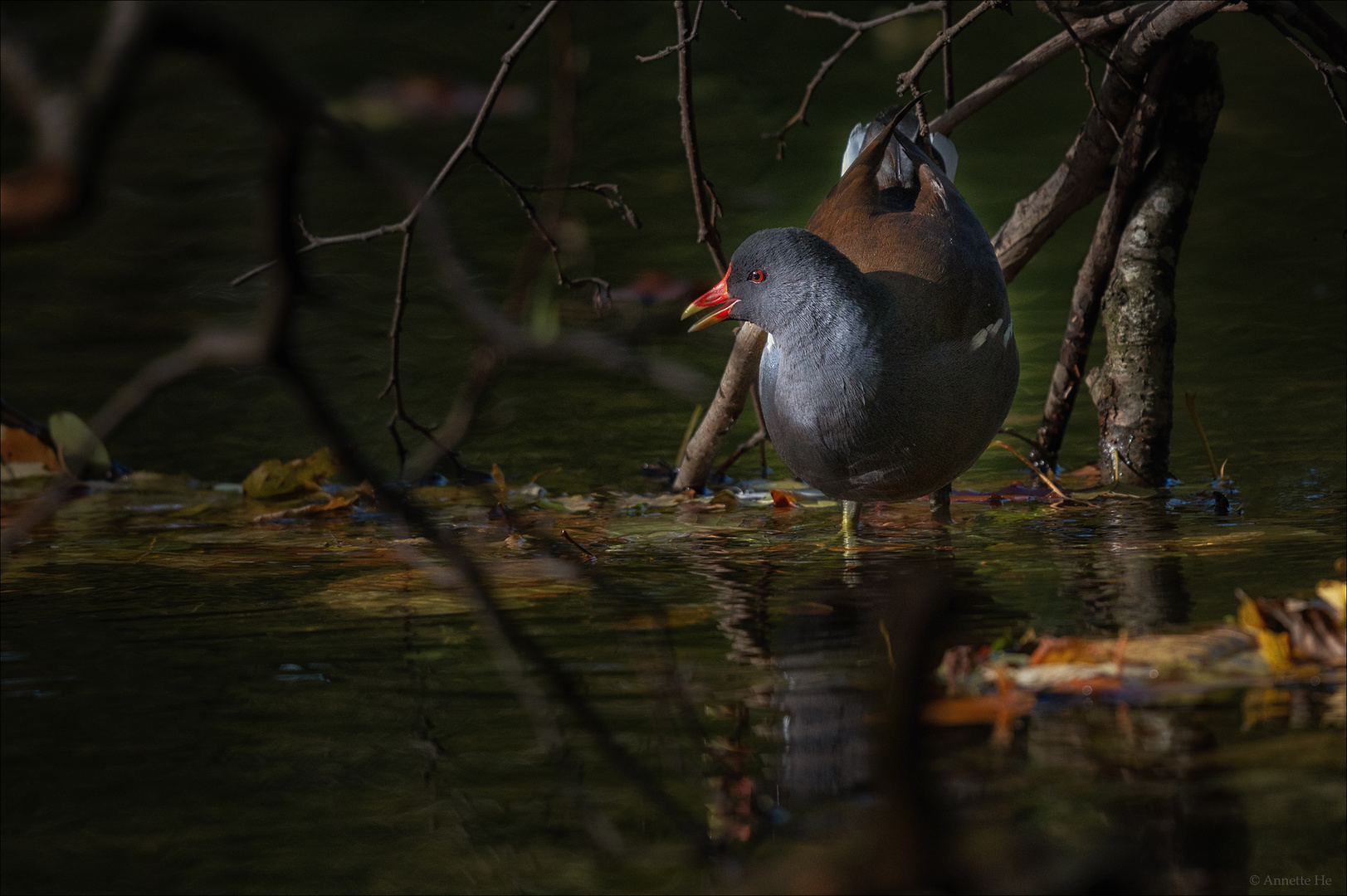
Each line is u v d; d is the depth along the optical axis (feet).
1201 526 29.27
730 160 62.59
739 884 14.51
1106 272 35.04
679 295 45.91
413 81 71.67
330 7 81.41
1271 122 67.56
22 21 6.34
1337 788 16.01
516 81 72.84
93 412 38.81
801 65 77.20
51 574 27.68
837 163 61.67
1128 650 20.72
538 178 59.77
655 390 43.60
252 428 40.14
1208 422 37.24
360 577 27.17
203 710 19.80
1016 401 40.57
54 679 21.20
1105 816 15.33
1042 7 33.65
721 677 20.58
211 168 63.77
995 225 52.39
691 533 30.71
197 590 26.37
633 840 15.60
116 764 17.99
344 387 41.78
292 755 18.19
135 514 33.17
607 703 19.65
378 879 15.06
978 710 18.58
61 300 48.44
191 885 14.97
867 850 14.51
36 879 15.11
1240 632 21.44
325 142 8.04
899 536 29.89
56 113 5.95
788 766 17.25
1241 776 16.39
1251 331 43.78
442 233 8.39
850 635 22.58
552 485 35.42
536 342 8.93
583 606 24.58
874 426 28.07
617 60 77.36
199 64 7.22
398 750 18.26
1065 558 27.09
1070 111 69.97
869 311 27.78
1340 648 20.20
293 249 7.40
